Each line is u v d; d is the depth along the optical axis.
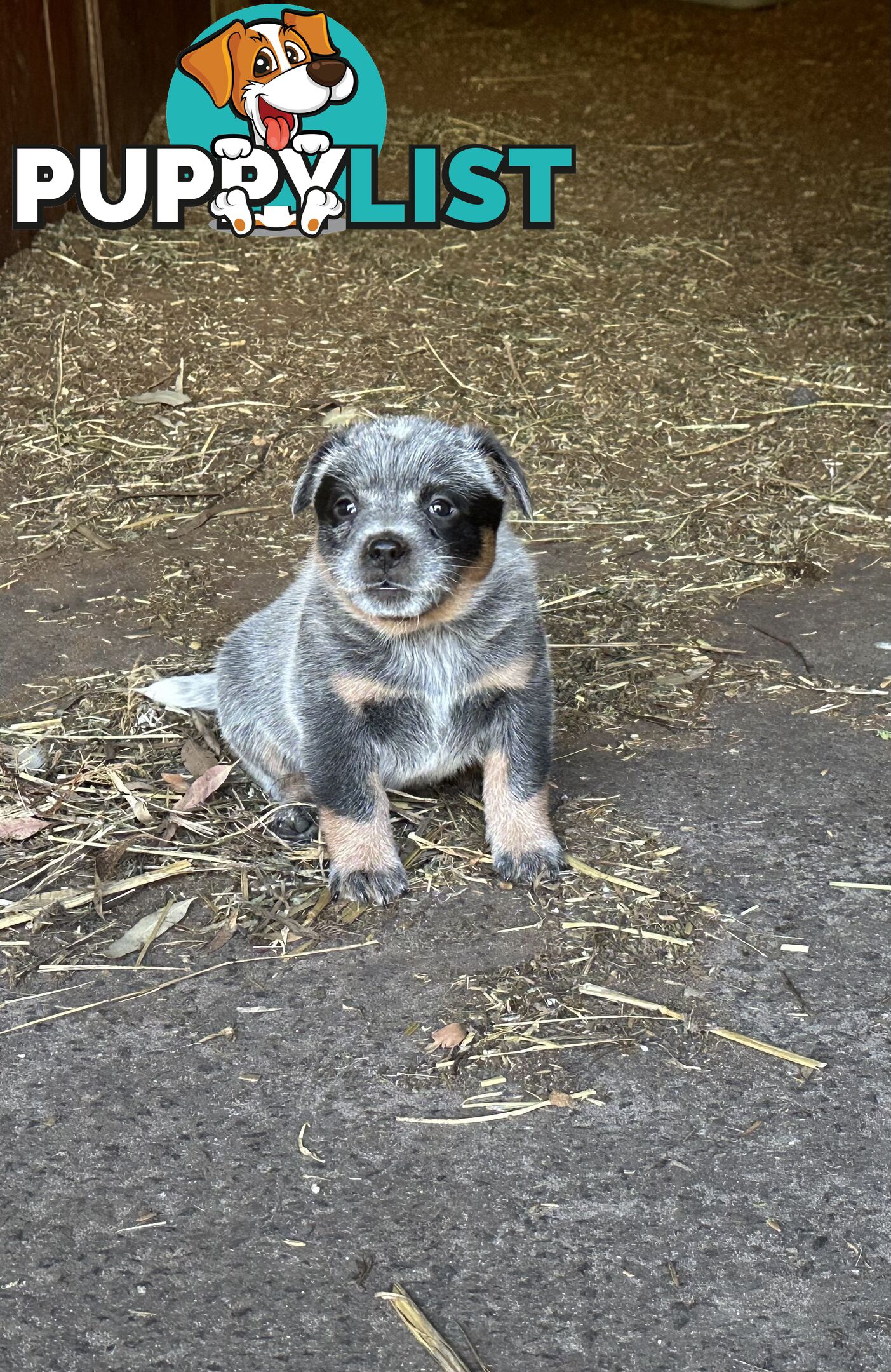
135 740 0.82
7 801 0.76
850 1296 0.47
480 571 0.66
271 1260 0.49
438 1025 0.60
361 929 0.67
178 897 0.69
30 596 1.01
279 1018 0.61
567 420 1.28
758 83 2.35
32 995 0.62
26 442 1.22
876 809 0.75
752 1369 0.45
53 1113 0.55
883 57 2.49
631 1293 0.47
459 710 0.69
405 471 0.65
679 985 0.62
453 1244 0.49
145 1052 0.59
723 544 1.08
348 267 1.53
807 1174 0.52
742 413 1.29
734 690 0.88
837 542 1.08
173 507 1.14
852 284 1.56
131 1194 0.52
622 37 2.62
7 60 1.43
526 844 0.70
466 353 1.38
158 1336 0.46
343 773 0.69
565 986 0.62
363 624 0.67
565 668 0.90
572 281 1.54
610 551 1.08
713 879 0.70
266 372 1.34
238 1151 0.54
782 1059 0.58
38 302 1.41
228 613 0.99
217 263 1.51
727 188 1.85
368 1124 0.55
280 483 1.18
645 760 0.80
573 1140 0.54
